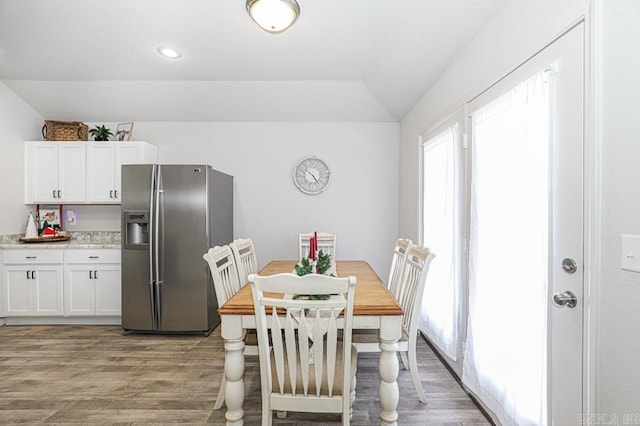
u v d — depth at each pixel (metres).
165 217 3.05
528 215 1.42
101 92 3.41
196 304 3.05
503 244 1.59
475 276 1.85
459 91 2.20
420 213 3.09
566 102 1.23
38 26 2.37
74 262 3.28
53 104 3.56
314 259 2.10
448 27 1.98
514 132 1.51
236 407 1.61
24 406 1.93
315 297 1.64
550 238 1.31
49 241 3.54
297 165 3.86
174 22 2.30
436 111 2.65
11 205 3.40
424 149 2.92
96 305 3.29
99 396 2.03
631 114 0.98
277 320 1.36
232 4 2.09
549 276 1.32
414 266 2.03
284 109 3.68
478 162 1.84
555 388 1.28
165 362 2.50
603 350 1.08
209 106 3.62
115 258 3.28
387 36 2.37
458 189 2.20
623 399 1.01
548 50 1.34
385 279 3.89
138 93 3.43
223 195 3.48
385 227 3.91
